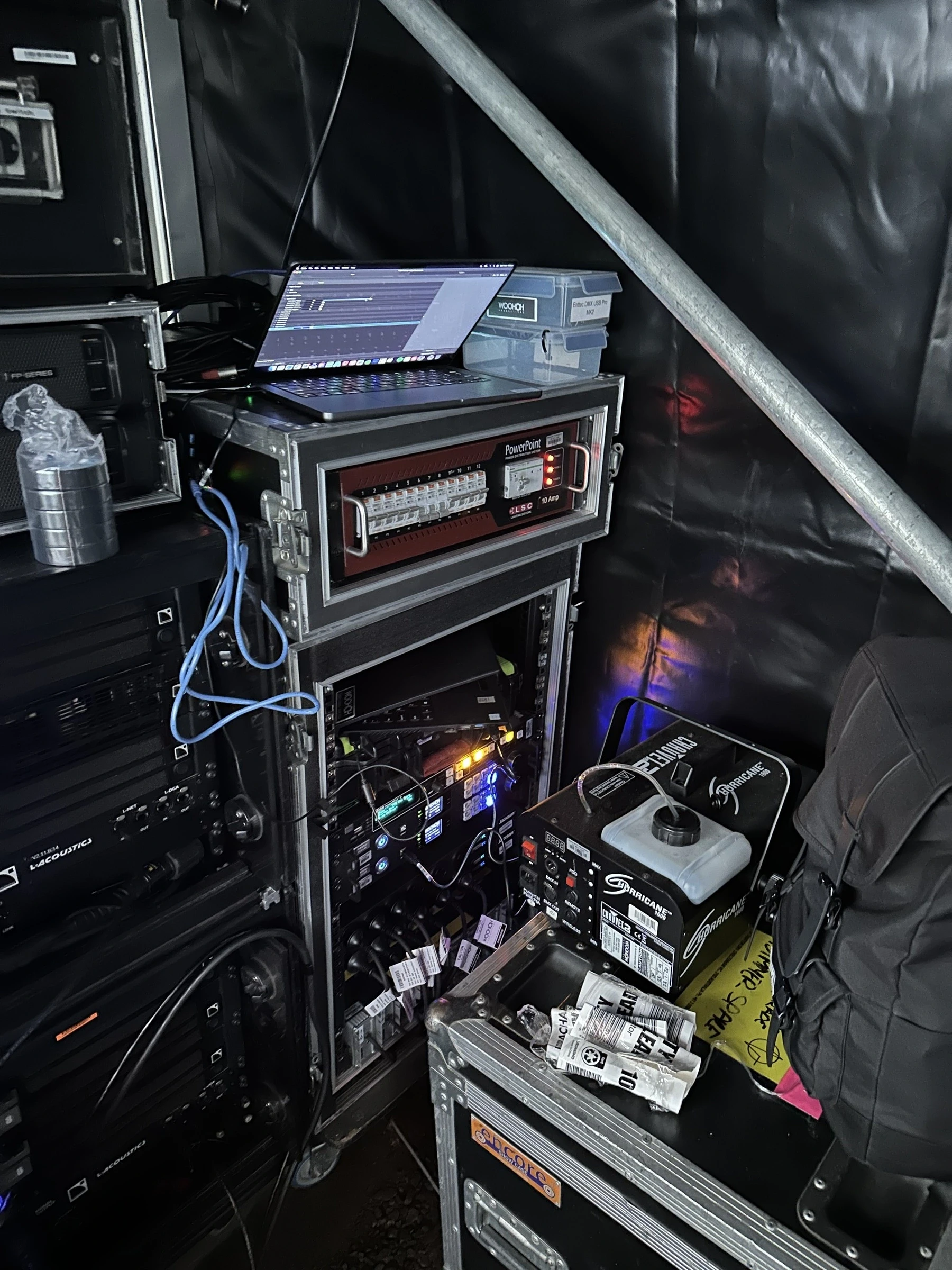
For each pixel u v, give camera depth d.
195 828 1.39
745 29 1.38
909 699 1.11
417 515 1.42
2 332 1.05
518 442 1.56
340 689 1.49
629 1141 1.18
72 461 1.04
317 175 1.91
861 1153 1.04
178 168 2.02
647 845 1.39
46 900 1.23
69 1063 1.28
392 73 1.75
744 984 1.43
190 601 1.26
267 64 1.87
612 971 1.45
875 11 1.27
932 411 1.38
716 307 1.15
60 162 1.04
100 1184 1.43
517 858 2.06
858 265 1.39
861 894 1.03
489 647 1.76
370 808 1.59
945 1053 0.93
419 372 1.59
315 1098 1.67
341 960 1.67
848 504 1.53
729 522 1.69
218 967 1.46
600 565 1.93
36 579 1.05
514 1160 1.33
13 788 1.14
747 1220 1.08
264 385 1.39
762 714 1.78
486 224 1.77
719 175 1.48
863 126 1.32
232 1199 1.60
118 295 1.17
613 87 1.53
